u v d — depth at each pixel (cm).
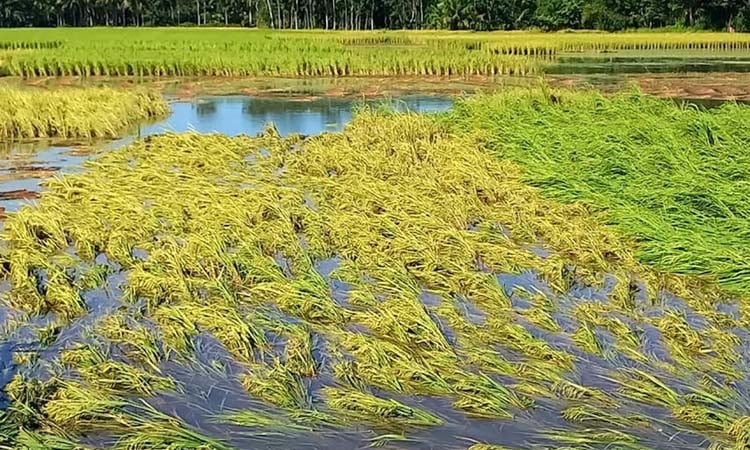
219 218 1129
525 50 5125
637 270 969
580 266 991
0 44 4981
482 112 1983
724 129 1570
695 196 1156
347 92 3048
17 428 596
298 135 1955
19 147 1855
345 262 964
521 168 1480
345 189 1305
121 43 4828
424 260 965
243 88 3206
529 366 698
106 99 2355
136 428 602
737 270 924
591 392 649
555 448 573
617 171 1371
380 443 589
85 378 689
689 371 698
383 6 8775
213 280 889
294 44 4747
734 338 762
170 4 9806
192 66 3672
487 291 871
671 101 2070
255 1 9544
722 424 604
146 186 1341
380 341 729
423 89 3103
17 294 887
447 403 646
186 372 707
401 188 1305
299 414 628
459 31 7681
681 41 5834
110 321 798
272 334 781
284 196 1260
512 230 1123
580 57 4809
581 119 1802
